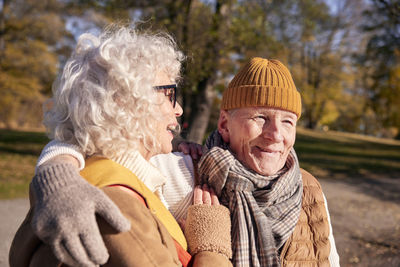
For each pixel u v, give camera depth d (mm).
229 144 1705
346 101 35000
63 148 1099
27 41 22328
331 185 10727
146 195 1149
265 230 1448
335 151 20641
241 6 7121
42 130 25562
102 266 961
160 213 1194
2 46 22172
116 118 1079
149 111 1132
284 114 1556
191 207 1380
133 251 945
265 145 1552
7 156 12625
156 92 1211
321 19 24938
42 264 939
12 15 22250
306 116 33844
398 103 29922
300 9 10586
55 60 22078
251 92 1537
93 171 1090
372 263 4949
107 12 7012
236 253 1408
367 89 31328
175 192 1585
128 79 1085
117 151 1126
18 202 6895
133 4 7012
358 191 10008
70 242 797
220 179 1518
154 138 1186
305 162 15117
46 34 22016
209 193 1518
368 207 8164
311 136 27781
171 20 6887
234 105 1595
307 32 12508
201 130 7590
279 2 9266
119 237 944
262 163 1568
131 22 1514
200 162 1583
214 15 6875
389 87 28312
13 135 20047
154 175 1241
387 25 11438
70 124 1142
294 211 1562
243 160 1603
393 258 5117
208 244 1245
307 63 31219
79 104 1082
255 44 7168
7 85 22203
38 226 815
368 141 29766
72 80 1106
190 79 6422
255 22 7348
